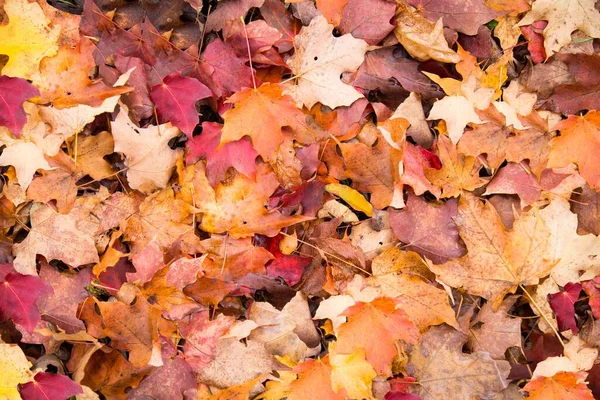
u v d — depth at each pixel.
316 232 1.47
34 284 1.41
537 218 1.47
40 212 1.42
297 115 1.45
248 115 1.43
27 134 1.41
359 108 1.47
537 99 1.52
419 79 1.49
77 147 1.43
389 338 1.44
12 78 1.40
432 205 1.47
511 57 1.51
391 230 1.48
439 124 1.49
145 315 1.41
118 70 1.44
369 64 1.48
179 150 1.44
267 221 1.45
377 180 1.47
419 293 1.47
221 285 1.44
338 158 1.47
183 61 1.46
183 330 1.43
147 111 1.45
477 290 1.47
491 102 1.49
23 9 1.39
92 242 1.42
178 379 1.43
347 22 1.47
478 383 1.46
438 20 1.46
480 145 1.48
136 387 1.43
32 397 1.40
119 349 1.42
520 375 1.50
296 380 1.44
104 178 1.44
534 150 1.49
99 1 1.45
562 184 1.50
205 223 1.45
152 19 1.46
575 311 1.53
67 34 1.42
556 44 1.51
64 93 1.41
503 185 1.49
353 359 1.45
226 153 1.44
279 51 1.47
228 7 1.46
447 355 1.47
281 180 1.47
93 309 1.42
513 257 1.47
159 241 1.45
